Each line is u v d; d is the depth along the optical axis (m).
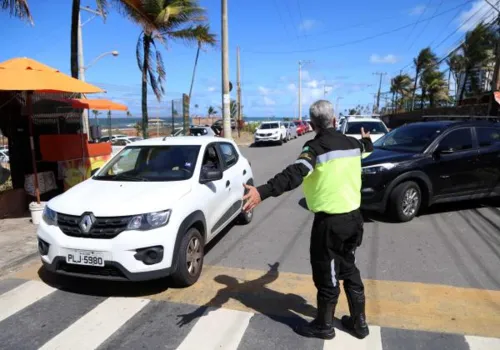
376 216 7.22
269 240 6.12
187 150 5.47
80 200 4.41
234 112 45.31
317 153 3.08
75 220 4.13
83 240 4.04
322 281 3.26
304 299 4.15
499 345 3.30
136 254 3.97
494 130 7.69
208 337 3.48
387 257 5.27
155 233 4.05
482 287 4.38
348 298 3.40
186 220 4.38
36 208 7.04
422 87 47.00
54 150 8.57
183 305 4.06
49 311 4.00
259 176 12.66
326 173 3.09
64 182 8.72
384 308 3.92
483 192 7.46
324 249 3.18
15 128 8.41
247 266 5.07
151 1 13.95
